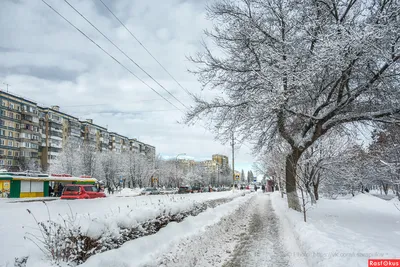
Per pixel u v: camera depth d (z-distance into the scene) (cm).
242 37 1430
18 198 2731
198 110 1582
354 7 1245
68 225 535
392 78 1159
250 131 1517
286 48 1315
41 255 509
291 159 1678
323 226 1059
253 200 3478
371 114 1293
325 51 1068
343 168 2283
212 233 953
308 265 684
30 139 7000
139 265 526
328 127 1468
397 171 1553
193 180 9275
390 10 1074
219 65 1505
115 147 10169
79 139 8319
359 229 1038
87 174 5956
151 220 743
